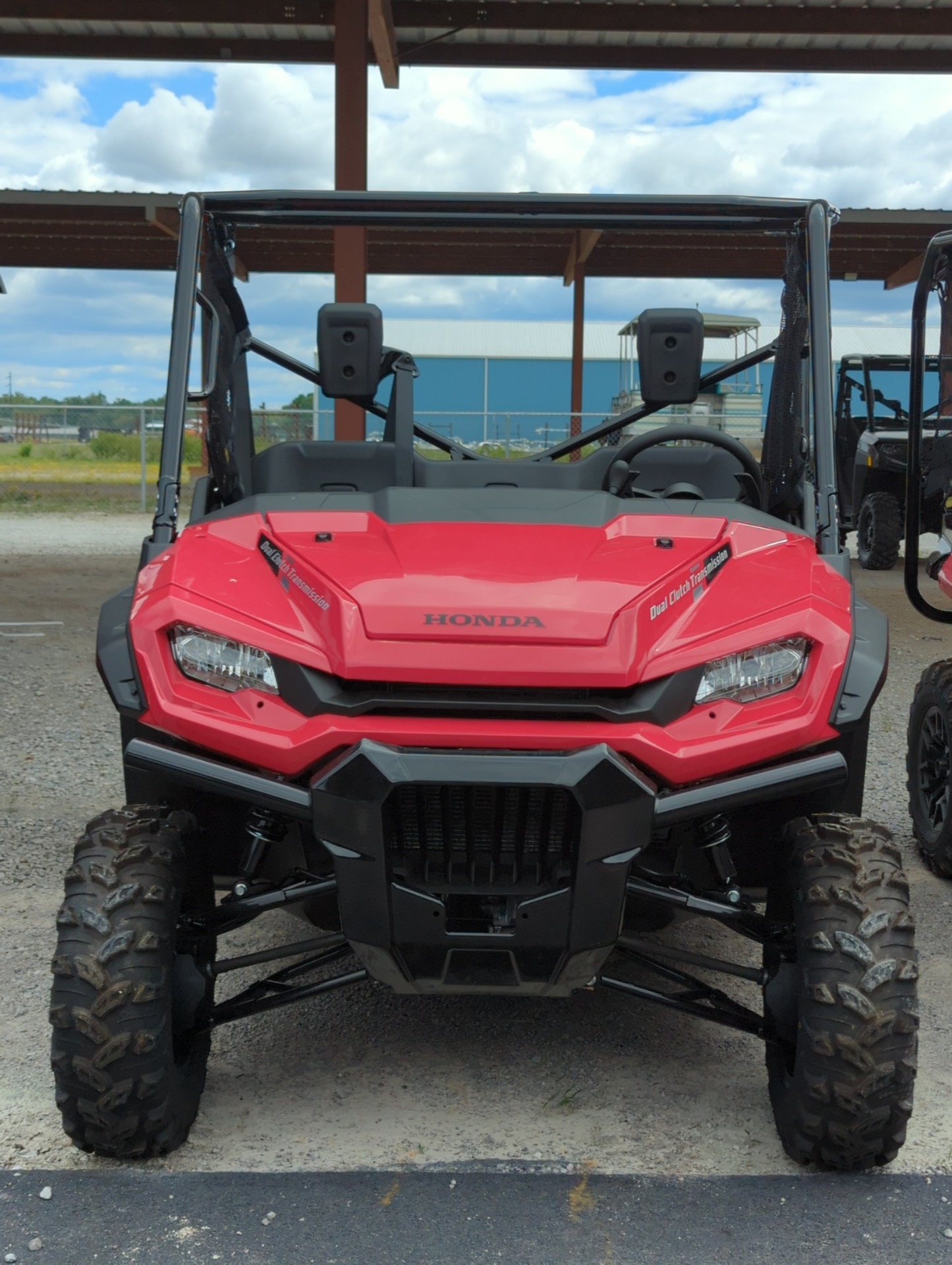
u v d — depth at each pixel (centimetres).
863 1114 209
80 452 2080
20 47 1335
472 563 238
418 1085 254
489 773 207
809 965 214
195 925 237
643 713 218
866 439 1223
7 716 565
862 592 1020
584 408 3959
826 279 279
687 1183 219
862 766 246
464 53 1347
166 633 232
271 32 1320
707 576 243
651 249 2147
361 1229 204
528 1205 212
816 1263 196
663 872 254
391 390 308
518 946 219
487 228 302
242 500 281
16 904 345
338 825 213
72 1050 210
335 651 220
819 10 1242
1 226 2056
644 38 1330
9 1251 197
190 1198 212
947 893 373
